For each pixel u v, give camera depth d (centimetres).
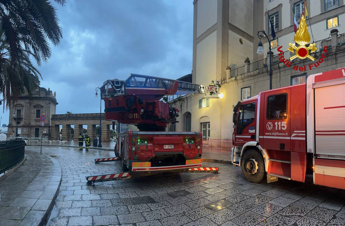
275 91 594
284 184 624
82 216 401
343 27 1580
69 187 609
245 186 604
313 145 491
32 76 1638
